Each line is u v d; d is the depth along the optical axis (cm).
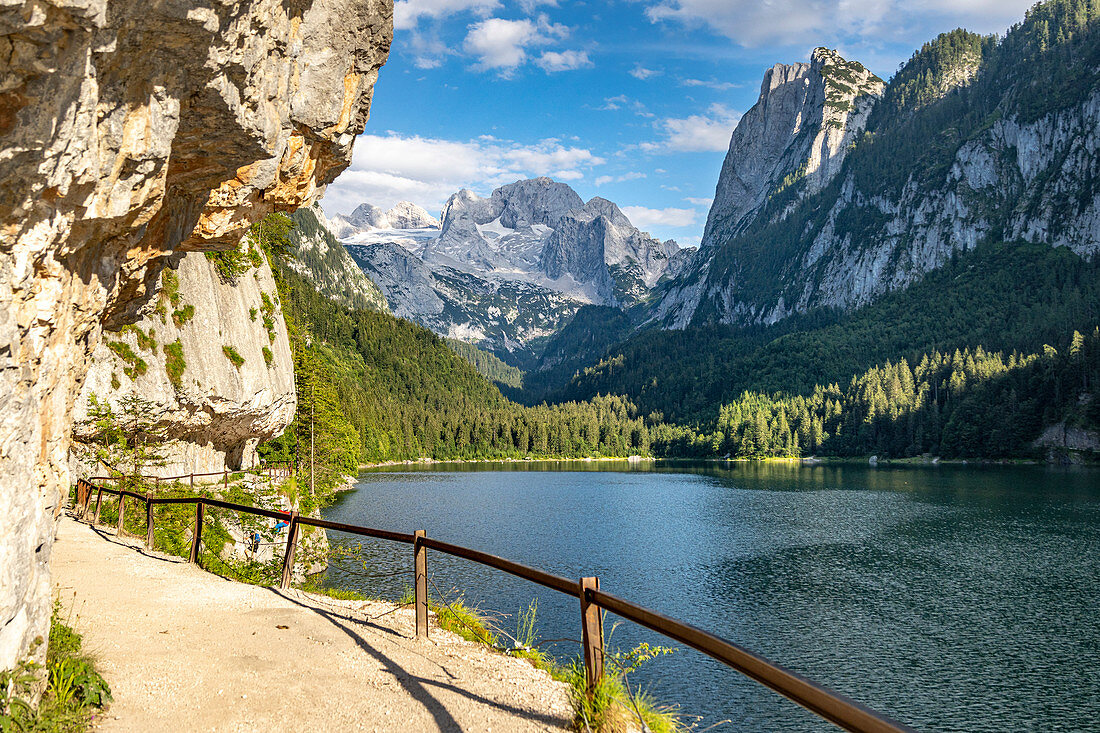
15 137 515
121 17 552
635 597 4500
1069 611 4200
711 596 4541
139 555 1875
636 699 802
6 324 562
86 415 3206
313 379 7769
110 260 815
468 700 809
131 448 3562
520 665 976
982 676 3272
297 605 1284
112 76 602
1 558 574
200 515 1784
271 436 5416
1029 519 7638
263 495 3744
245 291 4734
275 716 743
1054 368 18500
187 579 1525
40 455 677
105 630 1055
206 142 827
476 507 8619
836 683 3206
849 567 5362
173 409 3750
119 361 3441
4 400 563
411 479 13250
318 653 970
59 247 649
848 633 3828
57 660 757
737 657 539
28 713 614
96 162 612
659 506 9144
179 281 3928
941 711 2947
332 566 3912
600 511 8531
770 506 9156
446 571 4425
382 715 754
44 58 498
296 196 1138
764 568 5319
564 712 786
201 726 710
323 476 8262
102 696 741
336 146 1109
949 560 5594
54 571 1571
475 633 1161
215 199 977
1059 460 16925
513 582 4350
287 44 853
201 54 655
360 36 1010
